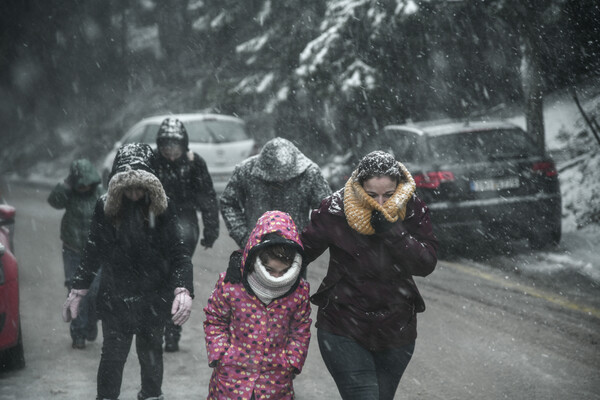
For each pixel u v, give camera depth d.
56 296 13.43
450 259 14.99
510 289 12.48
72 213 10.38
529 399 7.96
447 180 14.59
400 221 5.60
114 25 46.28
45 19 48.31
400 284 5.82
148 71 44.81
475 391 8.23
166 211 7.13
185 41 41.91
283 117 28.73
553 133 21.38
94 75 47.47
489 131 15.27
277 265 5.48
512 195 14.78
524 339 9.92
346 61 22.75
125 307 7.16
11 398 8.18
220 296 5.66
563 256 14.66
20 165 47.59
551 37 20.94
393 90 23.03
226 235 19.66
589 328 10.29
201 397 8.23
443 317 11.04
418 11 20.38
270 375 5.66
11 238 9.86
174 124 9.69
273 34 28.19
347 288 5.82
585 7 19.59
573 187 18.16
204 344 10.30
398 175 5.55
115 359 7.15
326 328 5.92
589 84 22.22
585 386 8.29
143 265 7.14
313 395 8.29
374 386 5.79
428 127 15.73
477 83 23.95
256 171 8.54
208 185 10.02
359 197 5.53
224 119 25.50
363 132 24.39
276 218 5.55
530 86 18.92
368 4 22.02
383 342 5.86
